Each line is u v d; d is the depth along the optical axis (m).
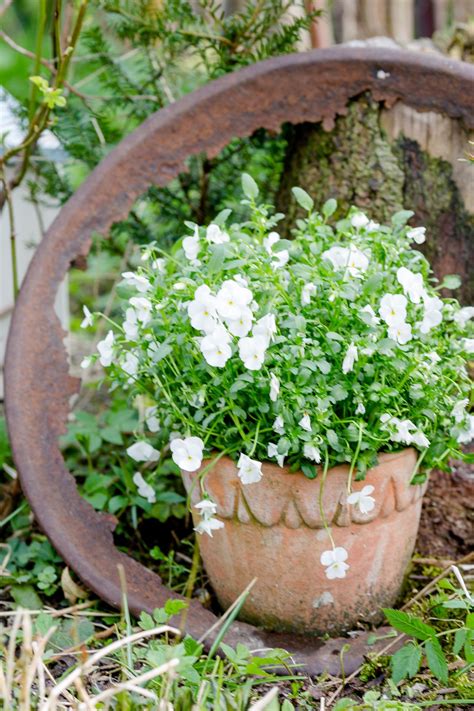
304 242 1.57
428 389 1.49
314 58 1.67
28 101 1.83
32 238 2.01
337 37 2.33
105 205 1.68
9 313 2.01
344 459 1.47
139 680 1.31
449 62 1.65
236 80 1.68
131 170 1.68
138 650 1.47
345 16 2.26
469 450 1.70
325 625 1.54
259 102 1.69
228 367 1.47
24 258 2.00
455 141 1.69
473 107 1.65
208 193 1.91
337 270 1.51
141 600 1.57
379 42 1.83
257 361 1.43
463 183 1.69
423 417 1.50
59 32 1.70
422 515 1.72
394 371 1.49
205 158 1.87
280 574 1.52
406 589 1.64
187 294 1.49
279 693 1.47
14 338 1.64
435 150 1.70
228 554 1.54
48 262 1.66
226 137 1.70
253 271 1.50
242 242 1.52
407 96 1.68
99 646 1.53
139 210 2.03
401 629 1.45
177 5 1.77
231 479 1.50
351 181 1.74
